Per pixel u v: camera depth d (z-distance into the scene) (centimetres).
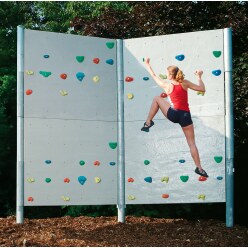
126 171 986
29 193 938
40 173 945
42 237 827
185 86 964
